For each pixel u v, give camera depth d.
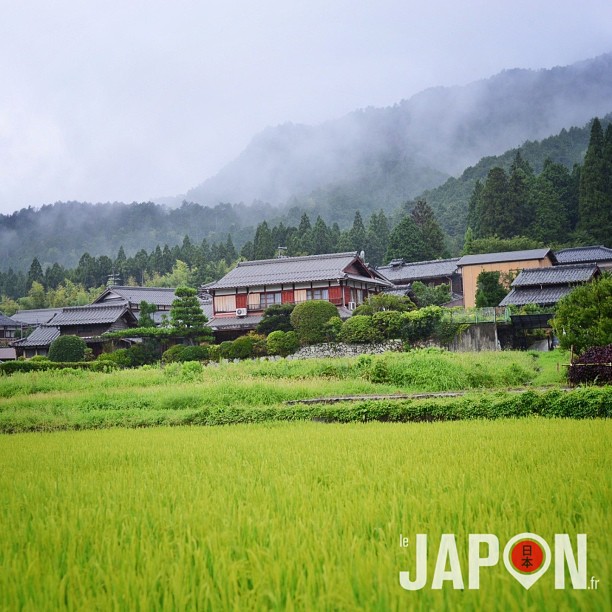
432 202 120.81
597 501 5.63
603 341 22.31
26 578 4.12
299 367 27.14
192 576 4.11
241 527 5.23
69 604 3.75
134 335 45.31
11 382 28.42
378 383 24.14
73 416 19.89
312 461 8.99
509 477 6.96
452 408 16.03
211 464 9.21
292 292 46.94
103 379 28.98
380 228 95.12
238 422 18.17
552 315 34.41
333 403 18.81
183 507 6.12
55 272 107.19
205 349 39.88
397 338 36.06
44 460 10.82
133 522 5.62
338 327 37.50
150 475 8.61
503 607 3.44
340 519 5.39
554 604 3.44
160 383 27.61
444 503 5.75
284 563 4.24
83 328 54.22
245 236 163.75
